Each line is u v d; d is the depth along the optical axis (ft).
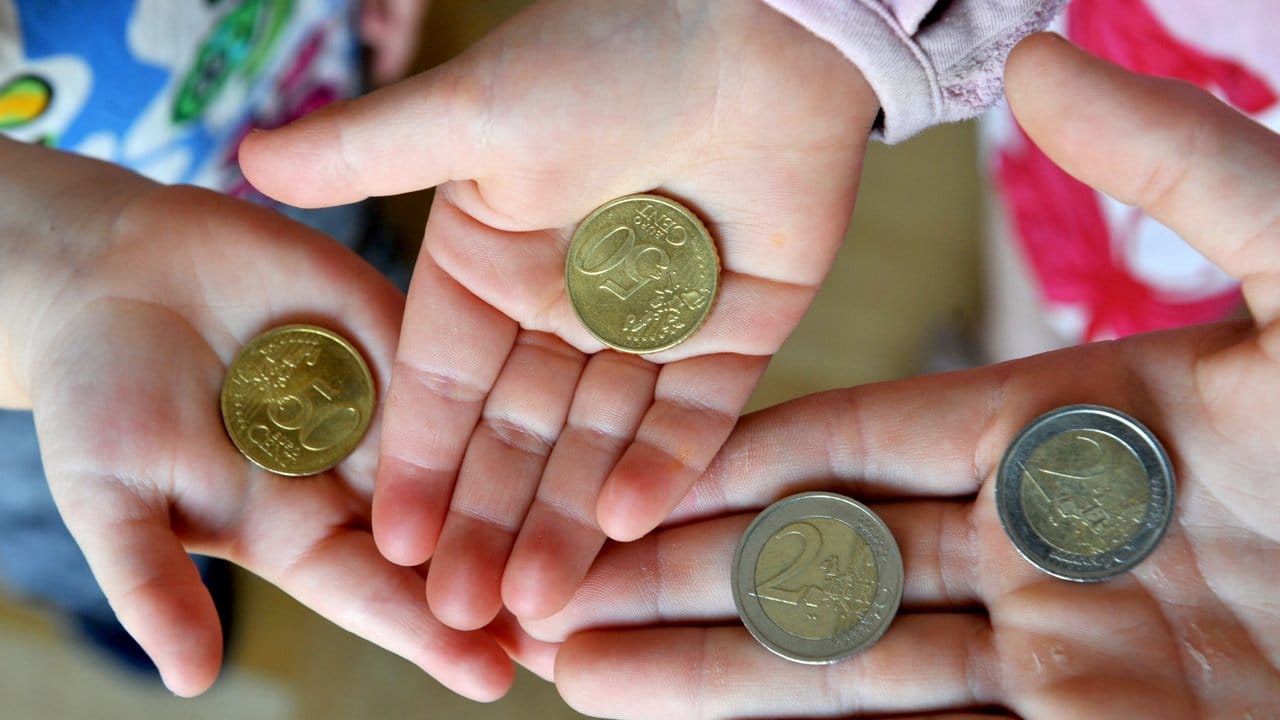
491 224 1.13
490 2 1.54
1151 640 1.05
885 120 1.16
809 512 1.11
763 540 1.11
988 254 1.52
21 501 1.43
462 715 1.47
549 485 1.11
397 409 1.12
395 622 1.11
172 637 1.07
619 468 1.09
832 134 1.13
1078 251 1.46
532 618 1.09
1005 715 1.06
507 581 1.09
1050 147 1.06
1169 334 1.09
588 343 1.14
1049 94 1.04
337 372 1.16
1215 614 1.05
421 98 1.08
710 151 1.12
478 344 1.12
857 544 1.11
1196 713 1.03
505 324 1.13
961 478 1.11
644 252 1.13
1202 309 1.41
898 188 1.55
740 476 1.13
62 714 1.48
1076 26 1.43
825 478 1.13
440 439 1.11
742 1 1.10
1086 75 1.03
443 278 1.13
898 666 1.08
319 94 1.44
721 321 1.14
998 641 1.08
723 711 1.10
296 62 1.41
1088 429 1.08
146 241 1.15
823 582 1.10
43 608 1.47
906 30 1.11
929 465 1.12
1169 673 1.04
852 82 1.12
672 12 1.10
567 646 1.11
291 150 1.09
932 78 1.13
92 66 1.29
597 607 1.11
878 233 1.54
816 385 1.52
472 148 1.09
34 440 1.41
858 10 1.10
